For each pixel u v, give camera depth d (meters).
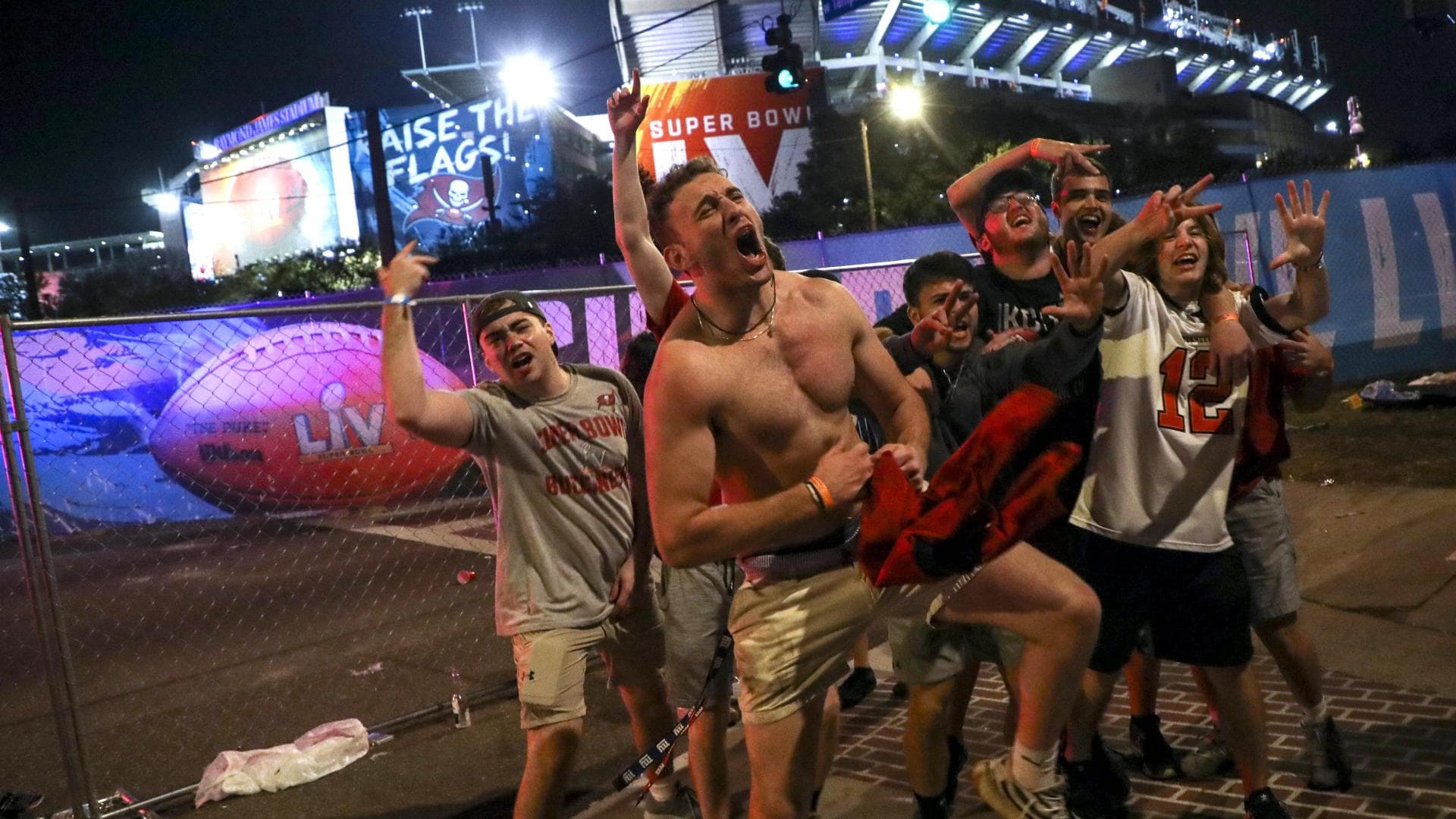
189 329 10.33
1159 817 3.15
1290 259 2.75
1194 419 2.80
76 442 10.18
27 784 4.43
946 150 42.12
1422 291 12.64
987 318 3.32
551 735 3.07
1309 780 3.22
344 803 3.92
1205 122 70.94
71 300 38.72
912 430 2.32
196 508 10.41
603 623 3.27
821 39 81.94
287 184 81.38
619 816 3.64
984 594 2.25
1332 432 8.98
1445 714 3.61
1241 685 2.87
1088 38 103.44
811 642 2.26
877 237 16.98
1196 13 124.50
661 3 68.69
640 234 3.03
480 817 3.73
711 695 3.23
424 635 6.38
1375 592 4.97
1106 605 2.92
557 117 74.06
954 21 87.75
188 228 82.62
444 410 3.05
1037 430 2.07
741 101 50.25
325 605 7.48
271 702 5.32
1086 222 3.23
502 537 3.22
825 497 2.05
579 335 7.53
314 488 10.23
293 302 19.66
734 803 3.59
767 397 2.17
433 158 74.44
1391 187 12.58
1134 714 3.45
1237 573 2.86
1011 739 3.18
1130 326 2.83
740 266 2.13
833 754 2.99
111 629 7.42
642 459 3.39
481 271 32.22
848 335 2.28
